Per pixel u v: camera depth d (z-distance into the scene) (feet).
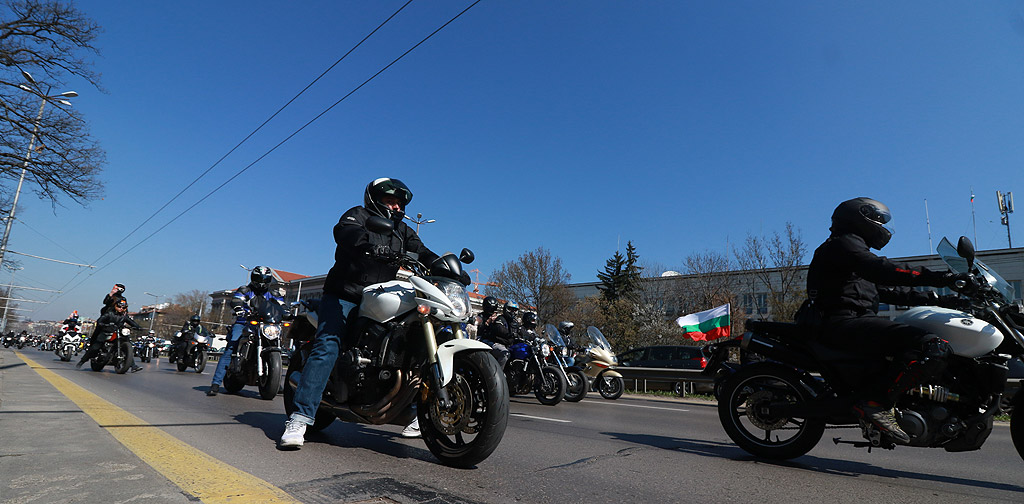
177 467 8.95
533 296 126.31
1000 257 127.24
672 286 125.18
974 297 10.39
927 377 10.11
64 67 63.98
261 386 21.90
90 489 7.47
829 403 11.22
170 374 35.70
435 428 10.67
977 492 9.77
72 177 64.69
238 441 11.83
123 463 8.90
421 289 10.57
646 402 36.60
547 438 14.76
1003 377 10.04
